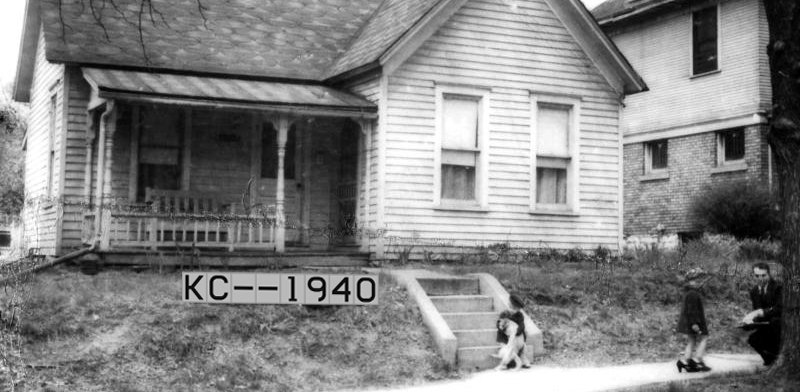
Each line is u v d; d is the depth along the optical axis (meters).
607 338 12.95
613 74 18.78
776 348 11.43
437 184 16.84
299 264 15.62
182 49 17.28
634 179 28.14
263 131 17.89
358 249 16.73
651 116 27.59
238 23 18.81
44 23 16.48
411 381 10.44
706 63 25.80
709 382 10.29
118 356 10.09
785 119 10.80
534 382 10.34
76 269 14.20
